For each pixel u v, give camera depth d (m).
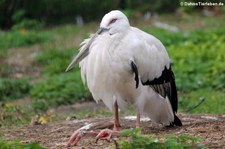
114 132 8.88
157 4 29.61
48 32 26.73
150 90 9.58
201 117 10.96
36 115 12.95
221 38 19.91
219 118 10.77
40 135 10.05
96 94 9.58
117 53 9.10
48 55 21.23
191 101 13.70
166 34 22.08
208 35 20.84
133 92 9.38
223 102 13.38
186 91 15.30
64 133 10.04
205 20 26.97
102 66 9.18
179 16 28.34
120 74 9.16
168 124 9.98
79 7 29.19
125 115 12.36
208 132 9.12
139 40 9.26
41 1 28.92
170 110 9.88
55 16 29.42
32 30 27.81
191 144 7.70
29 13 29.09
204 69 16.41
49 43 24.16
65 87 15.98
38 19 29.16
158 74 9.59
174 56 17.72
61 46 23.03
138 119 9.62
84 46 9.45
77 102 15.29
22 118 12.58
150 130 9.83
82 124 10.89
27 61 21.41
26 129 10.88
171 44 20.88
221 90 15.31
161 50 9.69
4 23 29.14
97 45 9.26
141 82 9.41
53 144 9.01
